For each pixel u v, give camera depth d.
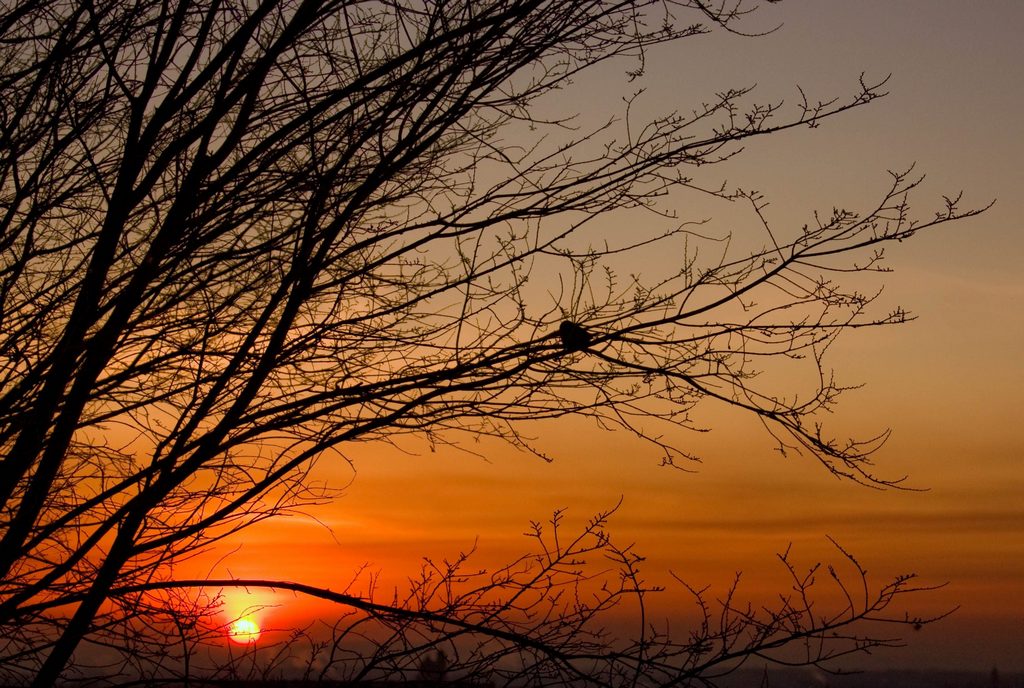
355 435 4.54
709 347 4.60
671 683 4.59
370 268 4.50
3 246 4.77
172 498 4.66
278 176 4.47
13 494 4.64
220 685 4.49
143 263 4.23
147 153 4.41
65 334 4.32
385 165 4.39
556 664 4.65
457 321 4.73
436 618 4.67
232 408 4.39
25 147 4.88
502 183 4.59
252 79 4.34
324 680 4.59
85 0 4.68
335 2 4.52
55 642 4.39
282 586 4.62
